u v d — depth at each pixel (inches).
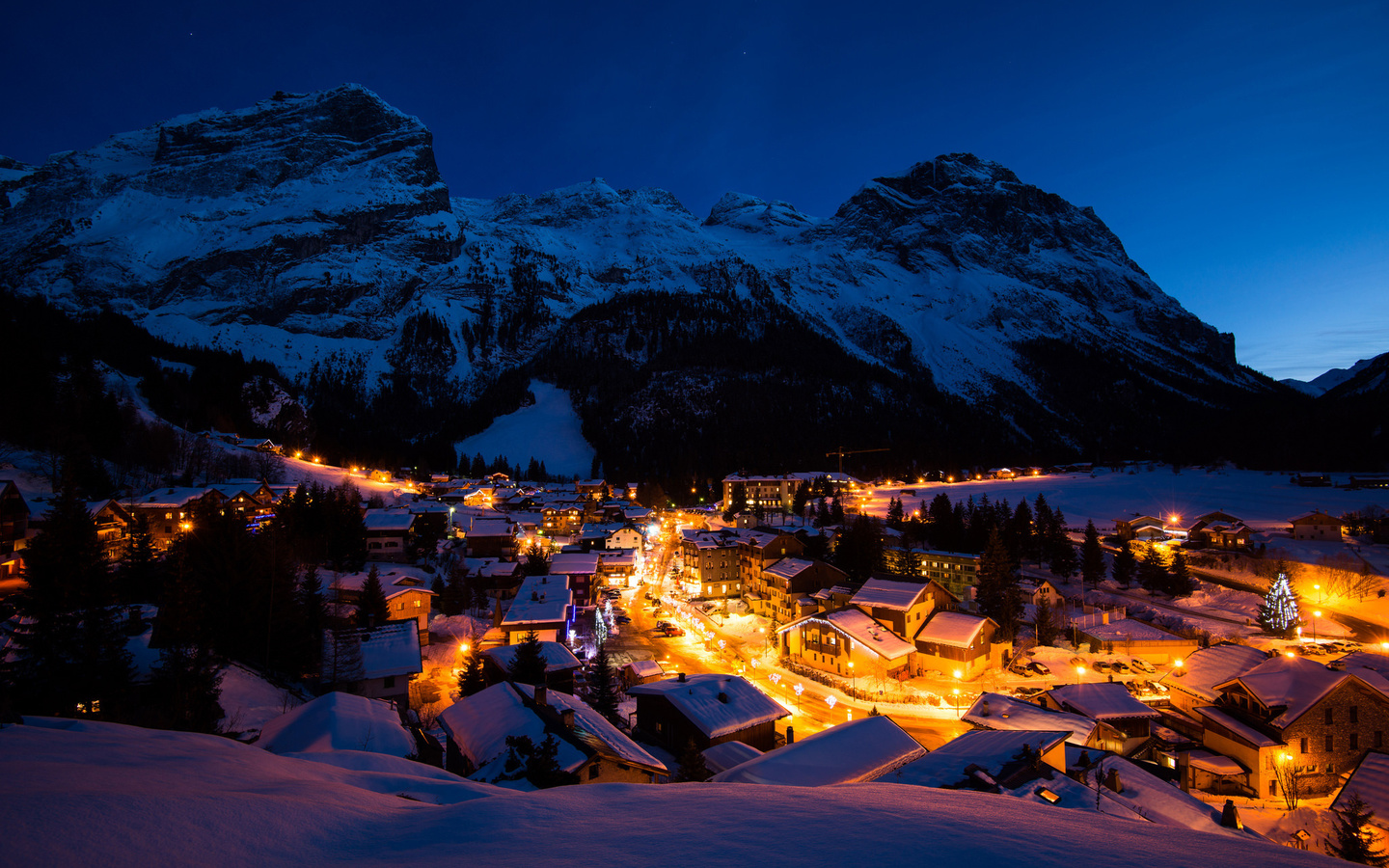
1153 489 6082.7
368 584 1950.1
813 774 927.7
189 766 390.3
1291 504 4940.9
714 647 2458.2
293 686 1494.8
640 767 875.4
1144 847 248.7
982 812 300.4
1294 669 1344.7
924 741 1583.4
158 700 1144.8
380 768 644.7
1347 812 876.0
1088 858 232.2
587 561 3095.5
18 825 222.4
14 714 485.1
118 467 3238.2
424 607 2174.0
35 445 3038.9
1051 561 3346.5
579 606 2827.3
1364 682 1273.4
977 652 2095.2
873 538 3307.1
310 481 4431.6
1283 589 2426.2
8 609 1419.8
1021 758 849.5
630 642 2507.4
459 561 3166.8
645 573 3996.1
